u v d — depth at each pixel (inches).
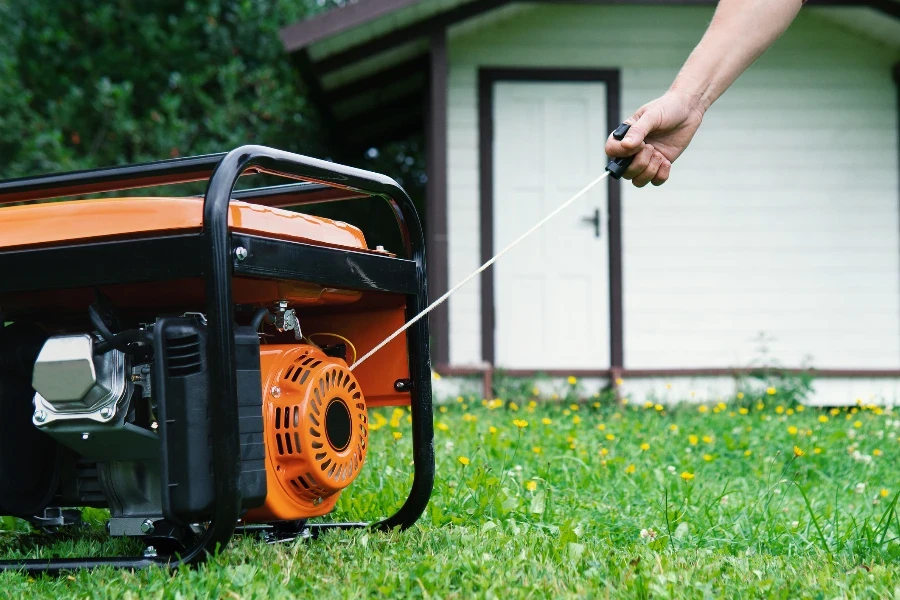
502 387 267.1
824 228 295.4
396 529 95.0
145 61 424.8
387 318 98.1
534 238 290.7
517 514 106.3
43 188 83.6
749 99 296.0
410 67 305.6
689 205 294.2
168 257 74.4
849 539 100.9
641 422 200.5
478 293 287.7
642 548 91.6
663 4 271.7
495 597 71.1
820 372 280.4
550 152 292.7
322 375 83.1
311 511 84.8
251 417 77.0
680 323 292.5
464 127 291.6
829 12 291.4
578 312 290.2
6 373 86.7
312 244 84.2
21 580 79.0
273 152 79.0
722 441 177.3
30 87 414.6
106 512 110.7
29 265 77.9
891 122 297.3
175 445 73.5
